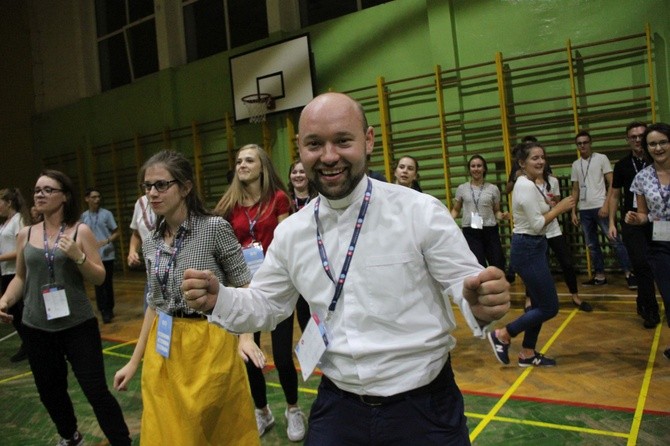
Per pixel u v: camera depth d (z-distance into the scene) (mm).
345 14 8070
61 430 2600
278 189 2705
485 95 6832
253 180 2682
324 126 1141
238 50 8820
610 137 6188
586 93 6246
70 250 2268
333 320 1240
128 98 10242
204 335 1802
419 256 1178
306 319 2859
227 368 1815
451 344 1271
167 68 9539
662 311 4547
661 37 5859
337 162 1152
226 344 1837
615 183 4086
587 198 5773
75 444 2650
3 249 4395
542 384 3162
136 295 7691
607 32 6125
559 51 6293
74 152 11125
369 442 1226
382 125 7438
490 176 6941
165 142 9688
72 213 2482
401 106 7434
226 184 9188
